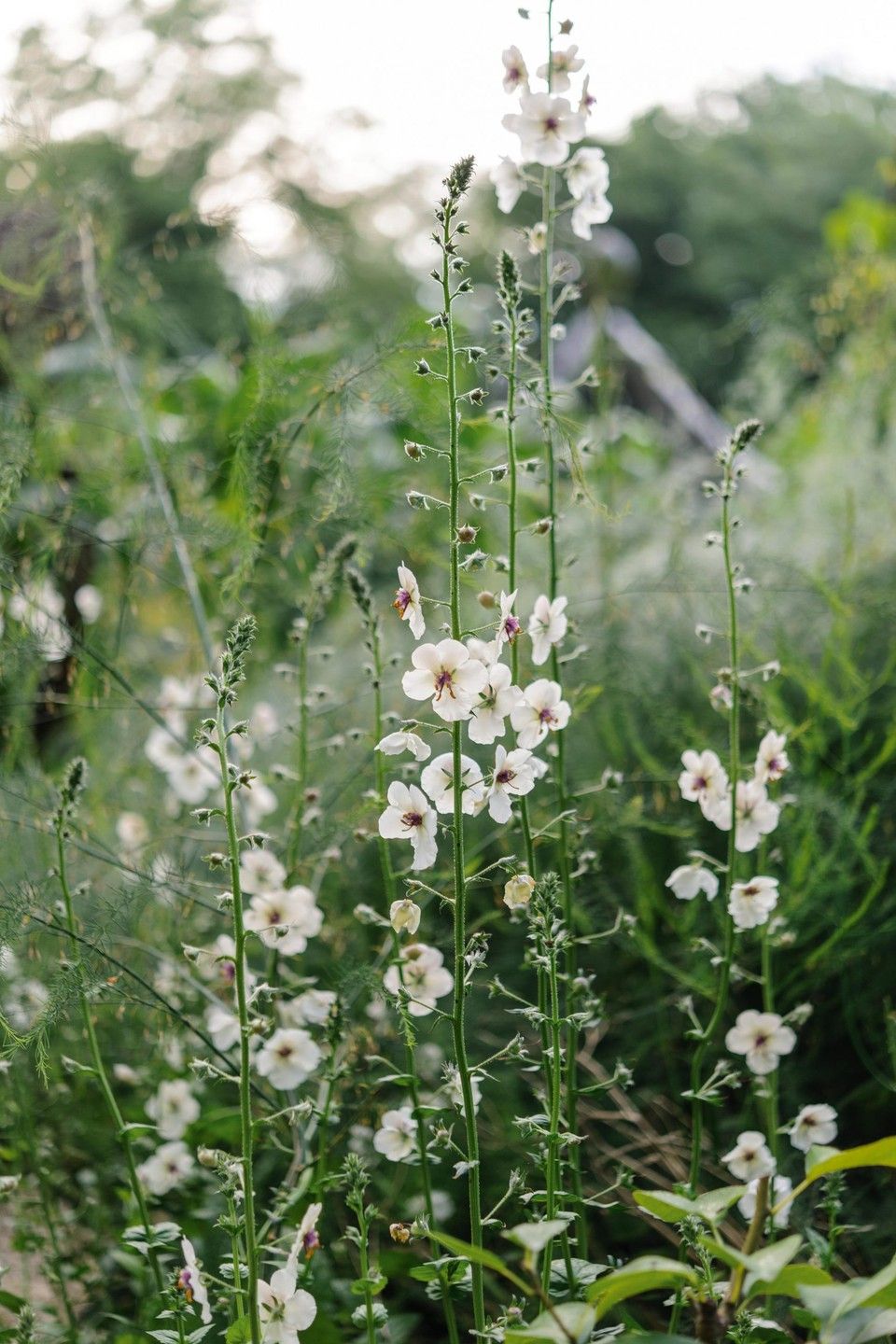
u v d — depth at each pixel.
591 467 1.74
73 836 1.38
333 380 1.43
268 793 1.59
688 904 1.52
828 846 1.55
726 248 10.21
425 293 2.37
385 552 1.73
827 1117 1.30
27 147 1.59
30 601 1.44
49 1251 1.42
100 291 1.63
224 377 1.77
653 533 1.80
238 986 1.18
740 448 1.31
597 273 2.40
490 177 1.33
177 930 1.48
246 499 1.44
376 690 1.34
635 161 10.76
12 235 1.63
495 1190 1.44
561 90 1.29
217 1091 1.51
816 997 1.52
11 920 1.28
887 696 1.65
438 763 1.18
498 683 1.18
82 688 1.53
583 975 1.53
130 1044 1.48
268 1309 1.19
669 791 1.58
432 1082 1.49
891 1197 1.42
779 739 1.31
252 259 1.55
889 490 1.82
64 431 1.64
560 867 1.34
